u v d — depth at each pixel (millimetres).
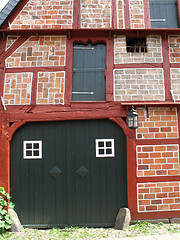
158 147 5750
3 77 5977
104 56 6148
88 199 5711
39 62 6012
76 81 6023
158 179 5664
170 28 6047
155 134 5781
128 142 5723
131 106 5785
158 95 5898
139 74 5973
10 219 5367
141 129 5777
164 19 6453
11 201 5719
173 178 5688
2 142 5766
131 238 4797
